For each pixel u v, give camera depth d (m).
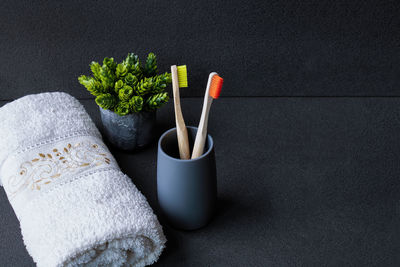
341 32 0.80
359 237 0.62
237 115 0.84
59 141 0.65
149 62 0.72
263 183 0.70
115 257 0.53
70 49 0.81
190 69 0.84
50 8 0.77
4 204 0.67
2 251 0.59
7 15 0.77
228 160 0.75
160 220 0.64
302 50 0.82
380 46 0.82
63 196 0.56
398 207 0.66
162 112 0.85
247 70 0.84
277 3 0.77
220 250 0.60
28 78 0.84
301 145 0.77
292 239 0.61
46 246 0.50
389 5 0.77
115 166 0.63
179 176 0.55
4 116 0.67
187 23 0.79
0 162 0.63
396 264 0.58
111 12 0.77
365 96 0.87
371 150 0.76
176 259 0.59
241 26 0.79
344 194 0.68
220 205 0.67
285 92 0.87
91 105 0.86
